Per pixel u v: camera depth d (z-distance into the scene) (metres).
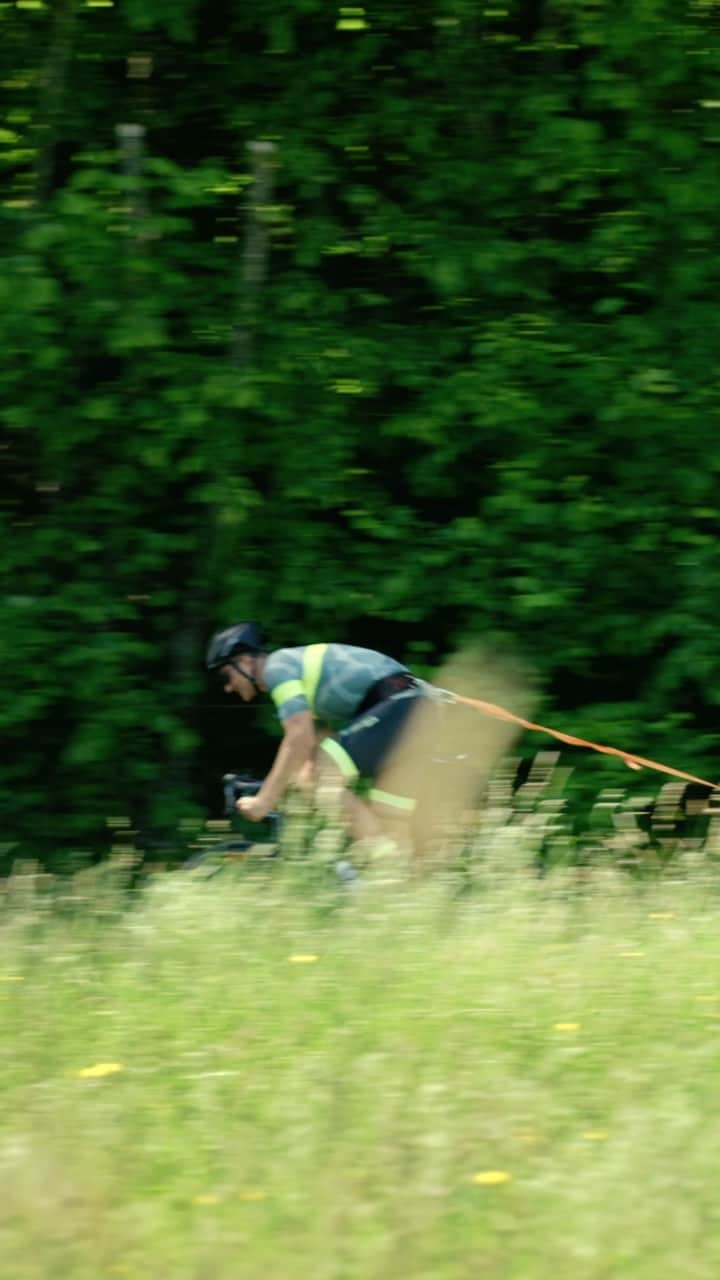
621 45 12.47
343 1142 6.38
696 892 10.25
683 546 13.12
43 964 8.80
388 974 8.48
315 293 12.98
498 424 12.78
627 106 12.58
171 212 13.10
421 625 13.86
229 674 12.16
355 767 11.68
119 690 13.03
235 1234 5.70
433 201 13.10
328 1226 5.66
